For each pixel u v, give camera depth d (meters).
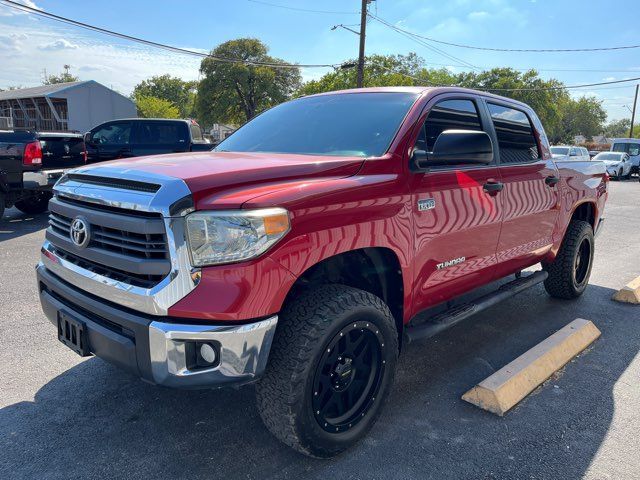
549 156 4.52
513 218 3.85
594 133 113.94
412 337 3.12
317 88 51.47
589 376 3.65
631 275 6.57
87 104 37.19
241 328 2.17
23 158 8.49
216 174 2.30
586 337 4.19
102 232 2.46
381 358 2.75
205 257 2.16
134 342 2.28
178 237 2.16
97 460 2.60
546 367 3.61
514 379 3.32
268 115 3.96
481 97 3.76
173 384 2.19
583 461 2.67
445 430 2.93
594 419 3.08
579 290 5.33
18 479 2.44
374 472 2.54
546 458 2.69
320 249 2.38
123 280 2.35
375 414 2.78
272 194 2.26
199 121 60.72
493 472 2.57
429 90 3.34
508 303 5.25
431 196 3.03
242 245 2.16
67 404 3.11
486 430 2.94
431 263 3.10
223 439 2.79
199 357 2.22
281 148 3.29
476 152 2.91
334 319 2.40
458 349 4.10
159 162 2.65
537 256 4.43
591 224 5.50
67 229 2.72
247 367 2.21
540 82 64.50
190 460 2.61
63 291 2.68
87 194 2.53
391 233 2.74
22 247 7.25
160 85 99.25
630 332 4.52
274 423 2.42
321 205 2.38
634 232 10.10
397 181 2.81
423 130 3.21
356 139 3.08
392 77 50.22
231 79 57.44
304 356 2.33
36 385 3.33
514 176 3.86
